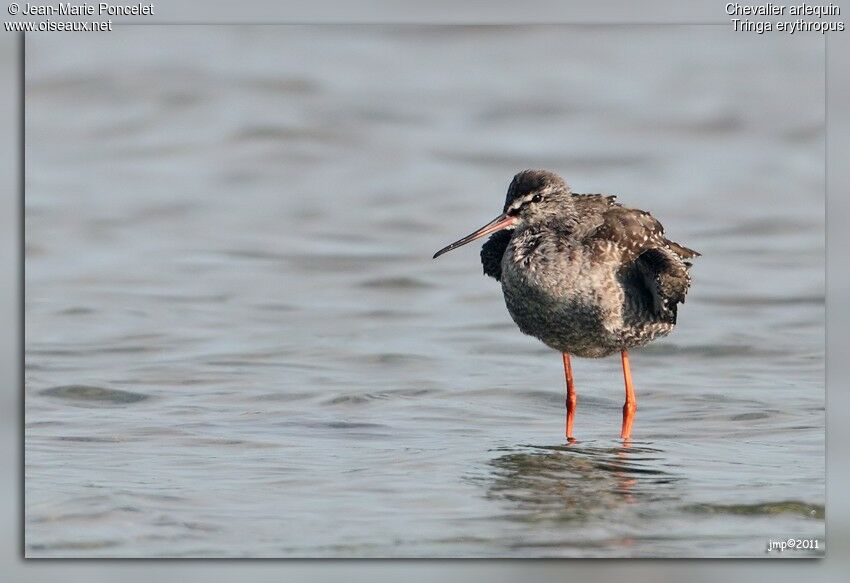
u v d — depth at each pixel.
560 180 13.87
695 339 17.69
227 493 11.08
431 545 9.91
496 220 13.90
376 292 20.59
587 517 10.57
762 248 23.09
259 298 20.06
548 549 9.88
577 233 13.39
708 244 23.38
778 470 11.90
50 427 13.23
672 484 11.41
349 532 10.15
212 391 14.90
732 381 15.69
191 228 24.48
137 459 12.09
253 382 15.34
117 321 18.44
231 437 12.91
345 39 35.78
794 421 13.76
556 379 15.80
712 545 10.02
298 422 13.58
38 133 29.69
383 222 25.00
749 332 18.11
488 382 15.54
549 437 13.17
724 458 12.34
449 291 20.70
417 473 11.70
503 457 12.30
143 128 30.30
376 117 31.12
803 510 10.77
